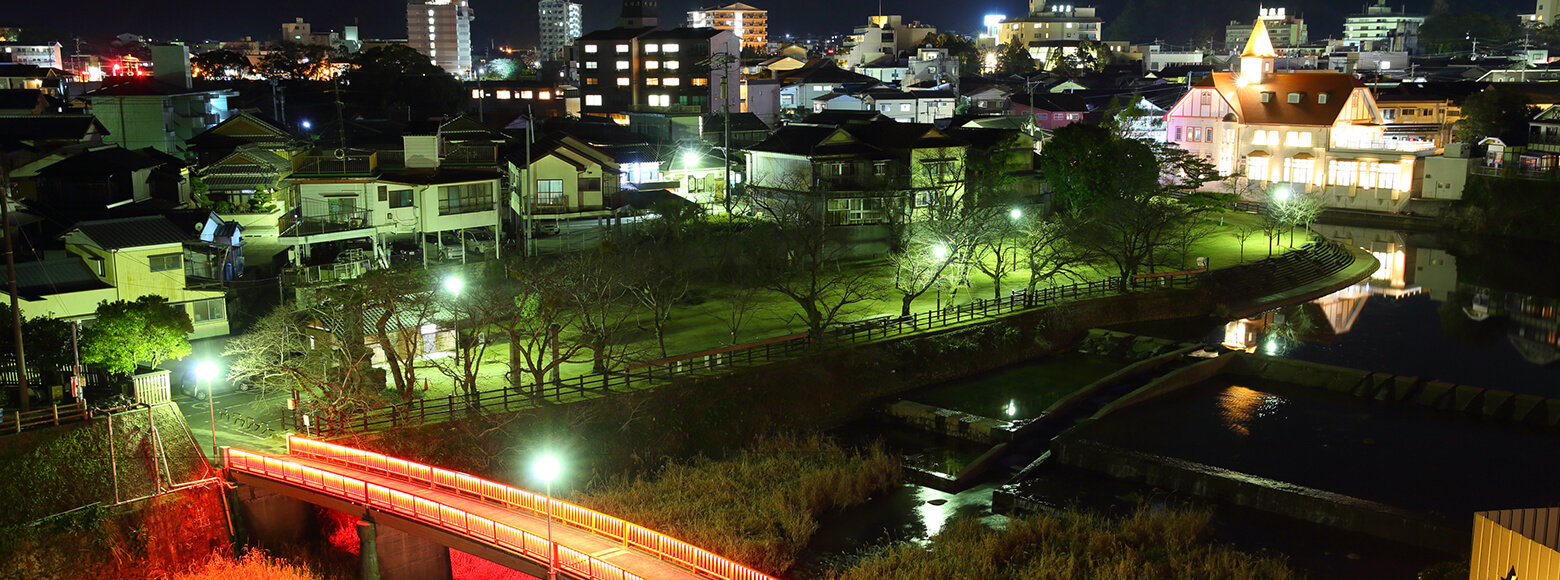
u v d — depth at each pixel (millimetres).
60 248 46406
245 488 33125
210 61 142250
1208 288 66000
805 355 48438
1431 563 33375
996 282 58750
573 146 66875
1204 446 43281
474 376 39625
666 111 123688
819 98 135750
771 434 44469
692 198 79500
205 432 36625
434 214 57875
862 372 49281
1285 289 71188
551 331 42469
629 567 27859
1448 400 48312
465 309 41094
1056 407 47781
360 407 37406
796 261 60406
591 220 65812
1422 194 99125
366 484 31234
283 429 37312
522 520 31062
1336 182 101625
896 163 72812
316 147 65000
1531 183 90250
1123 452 41812
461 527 29578
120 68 199625
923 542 35344
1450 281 76125
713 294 59625
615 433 40625
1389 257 84938
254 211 65938
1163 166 88750
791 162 73375
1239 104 106438
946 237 57531
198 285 46281
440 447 36938
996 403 48875
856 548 35000
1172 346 56219
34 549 29312
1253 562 32906
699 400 43500
